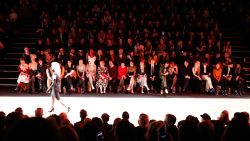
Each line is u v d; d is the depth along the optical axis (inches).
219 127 184.5
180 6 733.9
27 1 748.0
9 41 650.8
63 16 697.6
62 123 197.9
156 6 708.0
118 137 137.2
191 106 442.0
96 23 661.9
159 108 425.7
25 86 526.0
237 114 207.5
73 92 535.2
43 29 635.5
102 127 193.0
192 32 638.5
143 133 181.0
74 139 123.4
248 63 647.1
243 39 719.1
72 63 538.6
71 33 621.0
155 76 551.2
